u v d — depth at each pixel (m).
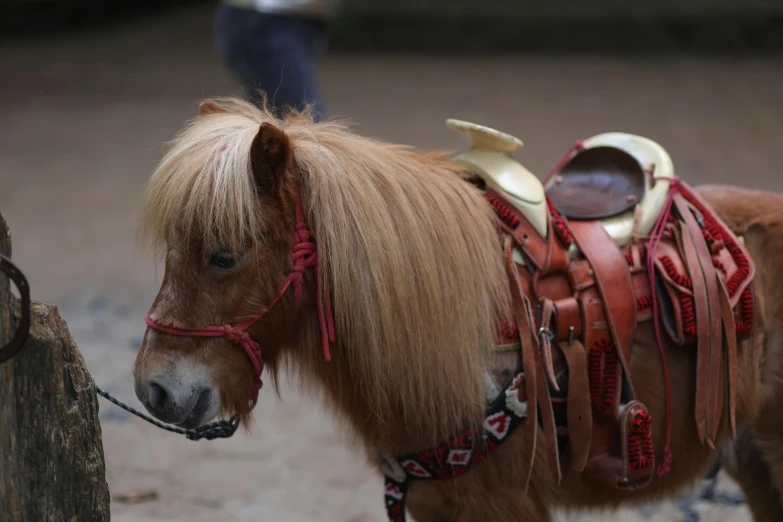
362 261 2.02
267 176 1.95
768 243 2.54
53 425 1.77
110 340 5.58
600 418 2.25
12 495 1.71
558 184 2.53
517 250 2.23
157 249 2.09
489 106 12.77
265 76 5.48
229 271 1.95
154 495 3.63
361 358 2.06
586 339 2.19
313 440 4.30
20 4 17.94
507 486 2.17
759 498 2.77
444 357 2.08
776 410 2.52
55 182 9.60
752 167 9.69
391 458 2.23
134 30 18.72
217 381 1.98
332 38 17.09
